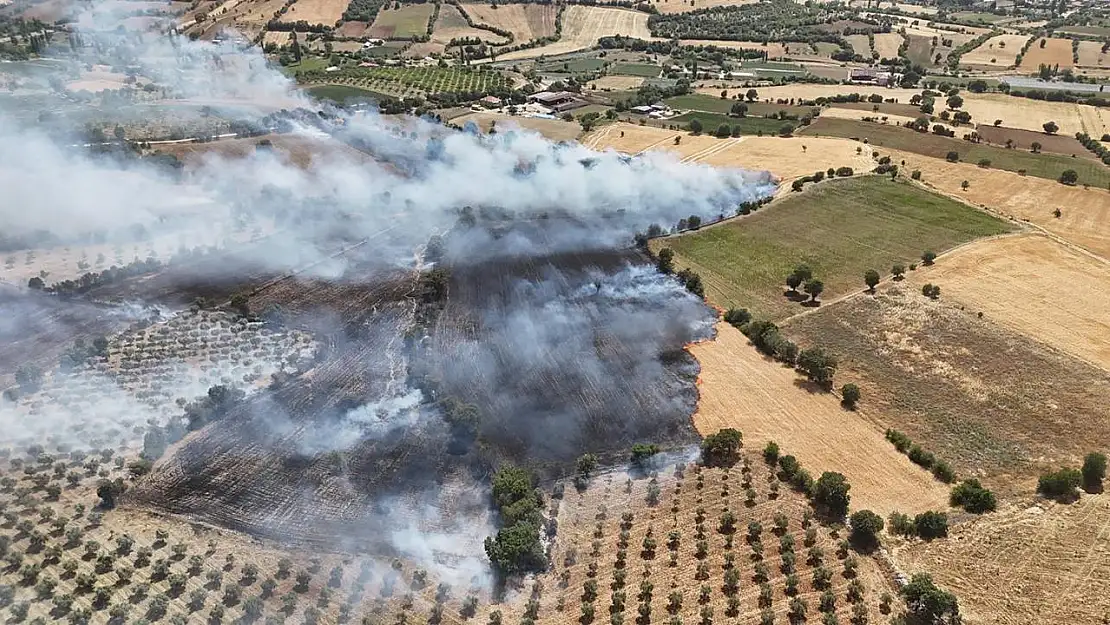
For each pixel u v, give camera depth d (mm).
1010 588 64562
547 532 74125
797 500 76125
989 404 88875
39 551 70312
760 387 94875
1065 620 61438
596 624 63844
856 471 80188
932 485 77938
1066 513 72312
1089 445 81750
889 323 105688
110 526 73375
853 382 95000
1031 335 100375
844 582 66312
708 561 69438
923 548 69188
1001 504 74125
